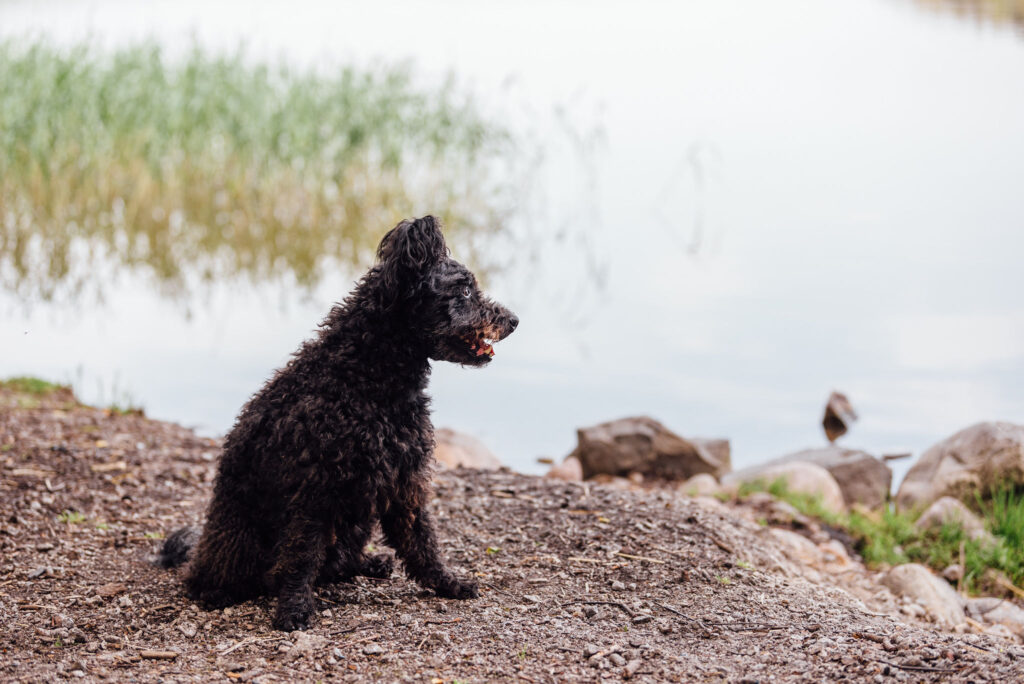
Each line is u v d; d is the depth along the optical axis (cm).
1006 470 770
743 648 424
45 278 1309
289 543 453
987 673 361
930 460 838
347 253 1439
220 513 477
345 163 1512
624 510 626
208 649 427
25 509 614
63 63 1559
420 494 474
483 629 447
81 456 718
